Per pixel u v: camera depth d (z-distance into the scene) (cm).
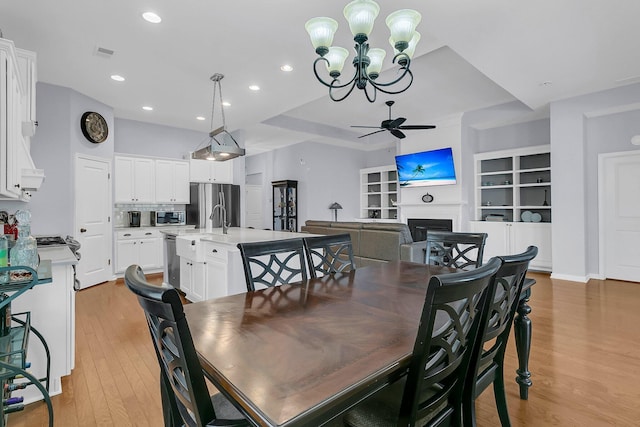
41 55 337
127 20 277
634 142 464
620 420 177
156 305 83
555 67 379
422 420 113
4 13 265
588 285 462
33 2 252
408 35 207
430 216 684
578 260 488
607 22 284
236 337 112
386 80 474
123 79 400
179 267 425
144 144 582
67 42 312
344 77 400
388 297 161
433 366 104
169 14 269
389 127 533
